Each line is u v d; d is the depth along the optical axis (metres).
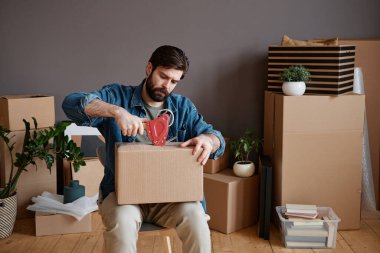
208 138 2.12
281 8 3.72
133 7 3.71
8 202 3.20
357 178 3.31
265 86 3.79
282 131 3.22
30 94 3.79
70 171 3.67
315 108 3.21
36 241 3.18
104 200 2.15
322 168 3.27
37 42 3.74
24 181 3.53
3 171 3.50
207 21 3.73
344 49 3.23
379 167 3.72
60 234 3.29
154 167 1.99
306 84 3.29
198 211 2.07
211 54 3.76
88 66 3.77
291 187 3.27
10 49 3.74
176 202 2.12
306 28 3.75
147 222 2.22
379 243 3.15
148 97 2.29
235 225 3.37
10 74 3.77
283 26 3.74
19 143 3.45
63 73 3.78
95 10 3.71
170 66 2.14
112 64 3.77
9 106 3.38
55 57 3.76
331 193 3.30
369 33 3.79
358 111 3.25
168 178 2.01
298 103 3.20
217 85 3.79
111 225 2.00
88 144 3.84
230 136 3.84
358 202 3.34
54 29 3.73
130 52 3.76
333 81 3.21
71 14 3.72
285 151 3.23
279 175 3.30
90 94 2.10
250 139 3.57
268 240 3.22
